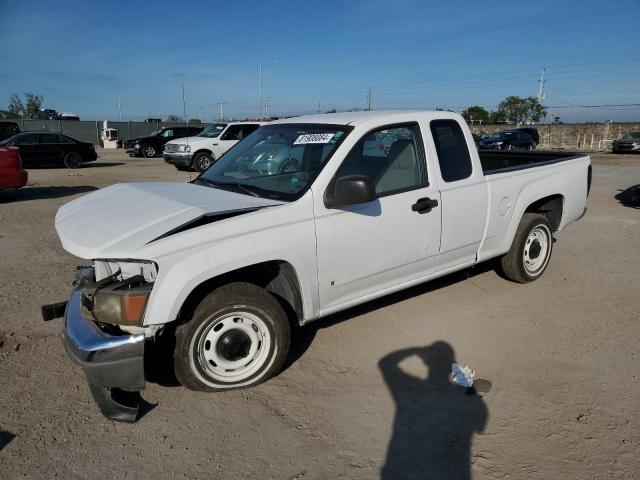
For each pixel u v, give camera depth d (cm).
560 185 549
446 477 270
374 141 395
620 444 294
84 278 355
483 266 612
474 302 502
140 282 306
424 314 474
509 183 491
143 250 295
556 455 285
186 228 316
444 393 347
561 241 754
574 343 418
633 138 3011
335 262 370
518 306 493
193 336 322
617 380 361
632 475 270
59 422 315
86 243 310
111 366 289
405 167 414
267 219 334
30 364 382
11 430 306
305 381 362
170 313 300
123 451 290
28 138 1927
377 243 390
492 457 284
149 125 4575
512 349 409
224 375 340
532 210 566
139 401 335
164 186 411
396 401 338
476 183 458
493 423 314
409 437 302
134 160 2492
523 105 5625
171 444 296
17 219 919
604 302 504
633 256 668
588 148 3931
